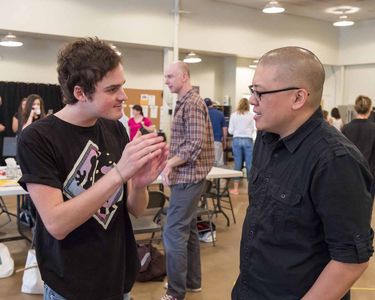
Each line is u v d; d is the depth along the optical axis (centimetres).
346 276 115
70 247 128
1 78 821
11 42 670
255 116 130
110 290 135
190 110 280
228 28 833
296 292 126
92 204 116
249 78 1067
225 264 397
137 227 352
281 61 123
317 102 127
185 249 294
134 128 669
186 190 286
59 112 132
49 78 861
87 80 119
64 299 129
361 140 436
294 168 126
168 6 749
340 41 1028
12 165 405
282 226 127
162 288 338
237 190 721
